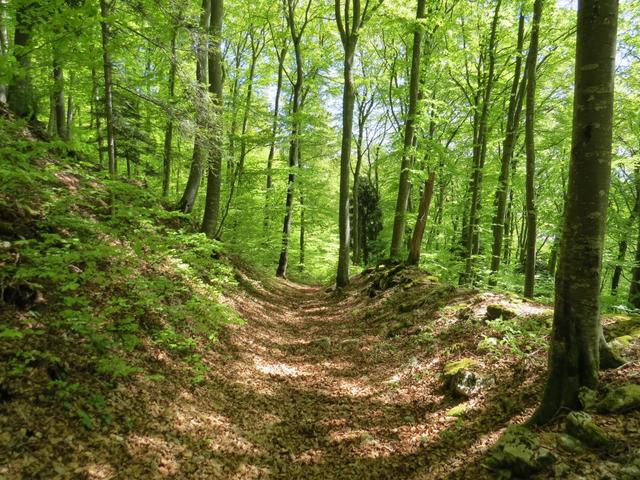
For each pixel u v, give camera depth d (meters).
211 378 6.91
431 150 14.47
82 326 5.27
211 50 10.37
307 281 28.81
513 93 15.57
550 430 4.37
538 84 18.05
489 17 15.45
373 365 8.71
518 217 32.44
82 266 6.65
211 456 4.86
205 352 7.66
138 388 5.46
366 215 33.22
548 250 28.66
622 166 17.06
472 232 16.28
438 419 5.90
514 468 4.01
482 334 7.71
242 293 13.31
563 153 19.22
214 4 13.52
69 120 17.31
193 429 5.25
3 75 4.83
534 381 5.66
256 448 5.39
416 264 14.64
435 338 8.74
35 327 5.18
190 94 9.55
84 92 11.70
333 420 6.40
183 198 13.52
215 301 7.21
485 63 17.58
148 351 6.41
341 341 10.49
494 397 5.81
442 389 6.71
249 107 16.02
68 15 4.88
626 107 14.58
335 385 7.91
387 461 5.11
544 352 6.24
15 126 4.77
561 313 4.66
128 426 4.67
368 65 25.98
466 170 16.20
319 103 27.25
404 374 7.82
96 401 4.69
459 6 16.97
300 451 5.52
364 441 5.61
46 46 5.30
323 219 31.08
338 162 34.81
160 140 18.25
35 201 6.87
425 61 17.00
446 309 9.69
